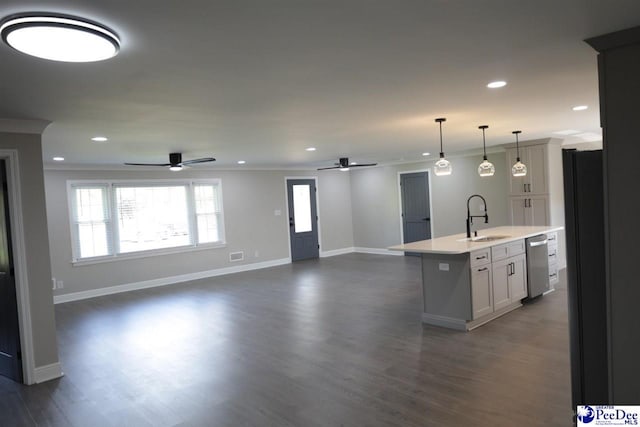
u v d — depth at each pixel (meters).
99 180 7.45
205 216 8.78
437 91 3.32
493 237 5.26
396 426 2.72
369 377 3.48
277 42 2.14
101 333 5.21
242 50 2.23
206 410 3.09
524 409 2.84
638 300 2.20
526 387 3.16
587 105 4.16
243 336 4.75
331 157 8.05
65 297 7.08
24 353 3.80
